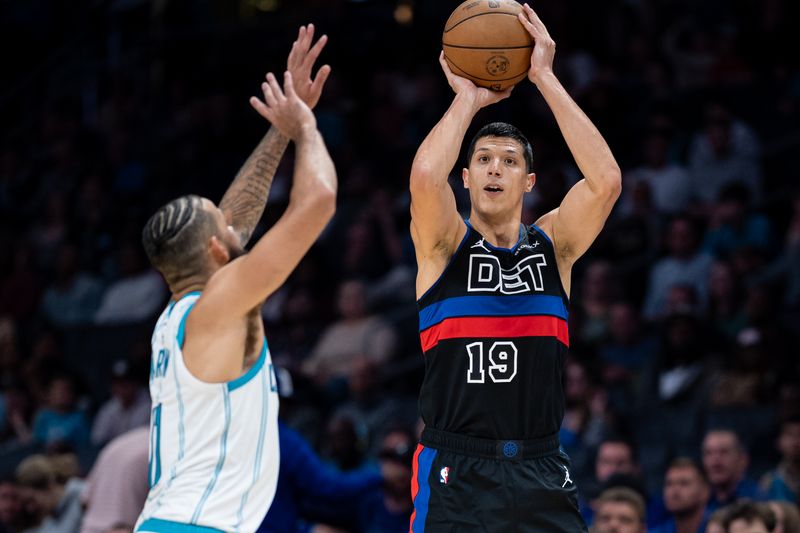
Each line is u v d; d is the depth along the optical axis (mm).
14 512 14258
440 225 7844
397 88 25984
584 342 17375
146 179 26141
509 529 7566
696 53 24500
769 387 16172
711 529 10688
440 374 7809
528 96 23328
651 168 21359
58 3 30062
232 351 6578
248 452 6699
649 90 23984
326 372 19094
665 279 18922
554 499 7633
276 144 7793
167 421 6723
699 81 24281
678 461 12547
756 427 15805
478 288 7824
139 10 28828
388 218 21594
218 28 28016
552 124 22719
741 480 13469
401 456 12930
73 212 25875
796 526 11008
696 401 16641
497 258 7895
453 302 7816
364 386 17641
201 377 6605
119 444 12164
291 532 10617
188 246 6879
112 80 28359
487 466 7633
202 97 27422
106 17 28953
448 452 7734
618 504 11367
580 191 7941
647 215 20031
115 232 24844
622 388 16906
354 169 23922
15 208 26828
